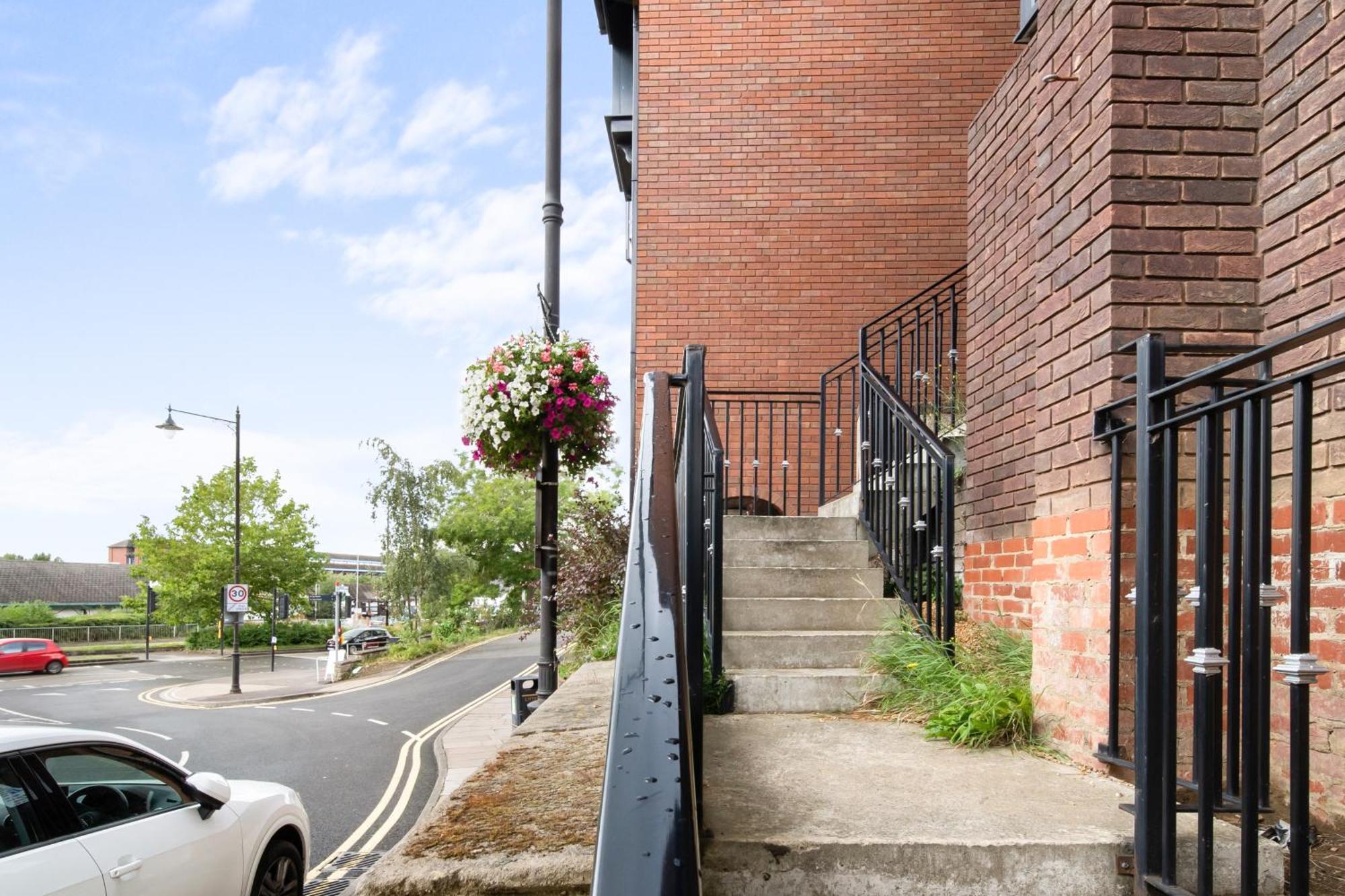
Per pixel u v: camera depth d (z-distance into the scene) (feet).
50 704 75.36
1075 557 10.36
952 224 31.53
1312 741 9.13
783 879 7.07
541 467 21.80
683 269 31.71
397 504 116.57
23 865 12.57
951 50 32.19
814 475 30.76
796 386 31.04
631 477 18.86
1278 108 9.89
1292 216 9.63
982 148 18.85
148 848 14.49
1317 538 9.16
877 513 17.72
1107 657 9.54
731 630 15.71
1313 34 9.41
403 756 41.47
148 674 111.04
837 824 7.58
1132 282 9.97
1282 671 5.70
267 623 157.28
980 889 7.09
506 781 8.33
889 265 31.40
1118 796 8.57
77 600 249.14
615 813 3.00
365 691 76.28
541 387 20.30
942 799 8.46
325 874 22.81
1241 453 7.09
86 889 13.16
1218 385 7.25
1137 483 7.98
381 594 119.34
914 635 14.07
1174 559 7.20
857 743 11.03
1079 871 7.15
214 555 133.08
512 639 138.92
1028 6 16.52
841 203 31.76
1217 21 10.30
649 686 3.76
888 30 32.35
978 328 18.54
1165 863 6.88
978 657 13.01
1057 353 11.16
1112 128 10.17
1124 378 8.69
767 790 8.77
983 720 10.86
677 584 4.66
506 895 5.84
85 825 13.89
